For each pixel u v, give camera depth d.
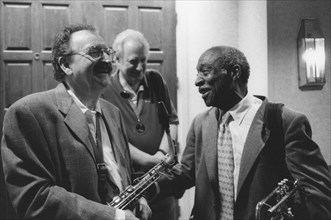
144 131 2.84
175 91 3.80
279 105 2.08
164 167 2.26
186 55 3.76
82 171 1.88
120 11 3.71
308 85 3.62
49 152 1.87
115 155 2.10
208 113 2.25
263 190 1.99
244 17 3.75
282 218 1.95
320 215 1.91
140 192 2.10
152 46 3.77
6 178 1.83
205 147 2.15
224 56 2.07
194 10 3.76
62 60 2.00
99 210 1.82
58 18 3.58
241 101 2.10
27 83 3.53
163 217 2.92
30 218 1.79
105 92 2.83
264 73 3.58
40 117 1.87
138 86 2.92
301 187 1.93
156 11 3.79
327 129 3.68
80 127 1.92
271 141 2.02
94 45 1.97
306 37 3.57
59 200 1.79
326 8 3.68
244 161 2.01
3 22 3.48
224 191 2.06
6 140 1.86
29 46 3.53
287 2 3.61
